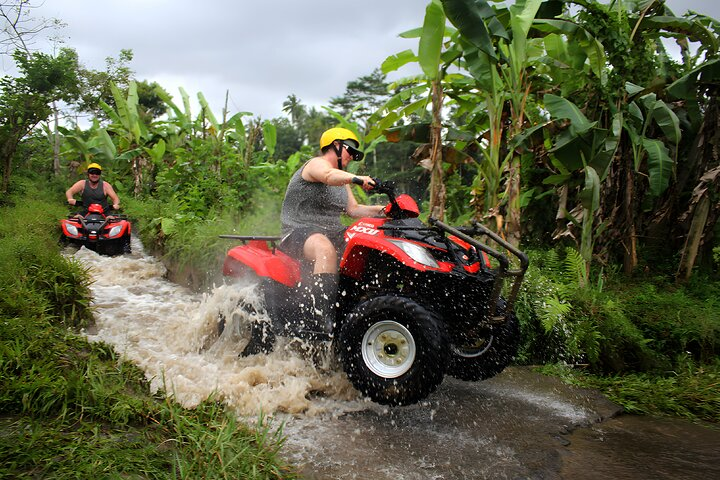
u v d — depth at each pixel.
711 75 6.91
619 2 7.06
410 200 4.09
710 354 5.20
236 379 3.90
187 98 15.55
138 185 16.98
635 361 5.12
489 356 4.33
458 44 7.32
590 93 7.14
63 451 2.53
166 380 3.79
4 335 3.76
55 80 13.73
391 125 8.98
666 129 7.00
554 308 5.08
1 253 5.26
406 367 3.56
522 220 8.60
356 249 3.98
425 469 2.91
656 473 3.07
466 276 3.77
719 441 3.64
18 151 14.46
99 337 4.79
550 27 7.07
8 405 3.00
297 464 2.85
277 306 4.29
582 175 7.15
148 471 2.45
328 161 4.46
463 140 7.85
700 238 6.91
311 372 4.15
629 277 7.25
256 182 11.10
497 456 3.14
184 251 7.93
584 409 4.12
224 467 2.51
